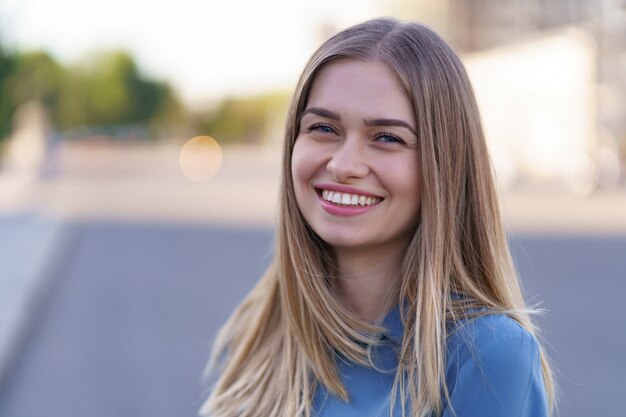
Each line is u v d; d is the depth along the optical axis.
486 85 25.33
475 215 1.59
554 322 7.14
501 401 1.40
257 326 1.94
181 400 5.10
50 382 5.57
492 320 1.47
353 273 1.69
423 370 1.48
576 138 23.56
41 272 10.08
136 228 14.05
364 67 1.54
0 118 33.56
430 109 1.52
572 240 12.42
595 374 5.52
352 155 1.54
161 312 7.67
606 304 7.91
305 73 1.63
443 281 1.53
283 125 1.78
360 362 1.60
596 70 23.23
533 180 24.33
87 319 7.47
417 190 1.55
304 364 1.71
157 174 28.00
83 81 62.31
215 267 10.14
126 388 5.38
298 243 1.75
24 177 26.91
